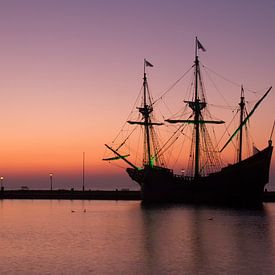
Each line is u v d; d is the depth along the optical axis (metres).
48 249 55.34
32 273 42.50
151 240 62.00
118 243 59.69
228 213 101.12
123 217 95.75
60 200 167.25
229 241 60.03
